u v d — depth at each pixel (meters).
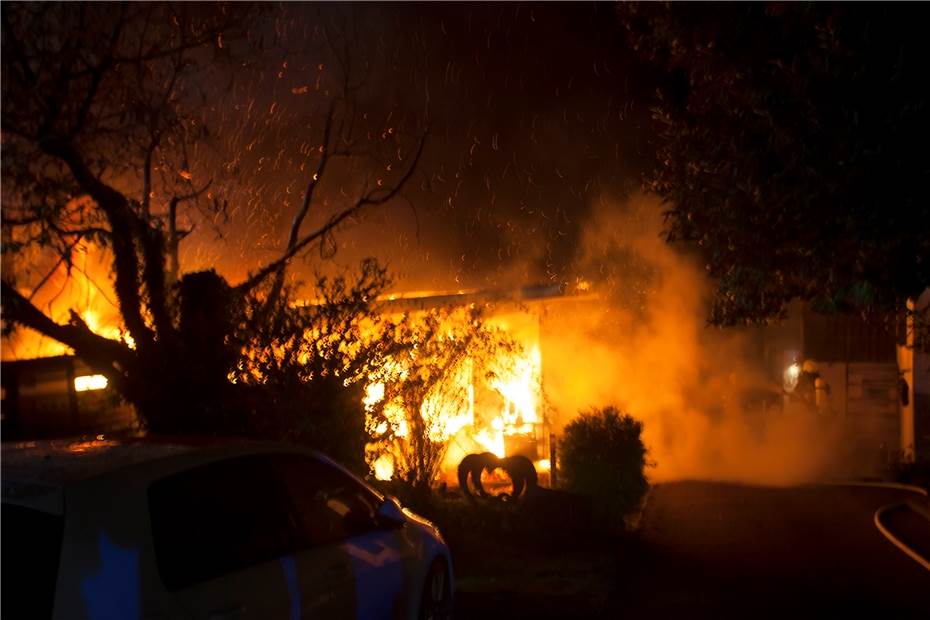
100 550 3.47
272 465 4.63
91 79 6.96
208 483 4.16
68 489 3.59
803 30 6.19
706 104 6.77
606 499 10.48
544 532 10.20
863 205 5.28
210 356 7.29
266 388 7.30
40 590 3.32
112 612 3.37
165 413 7.31
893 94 5.49
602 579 8.25
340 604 4.61
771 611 7.41
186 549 3.82
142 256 7.80
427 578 5.72
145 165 7.68
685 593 7.96
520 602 7.51
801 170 5.53
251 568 4.07
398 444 9.88
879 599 7.79
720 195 6.17
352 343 7.84
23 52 6.53
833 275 5.86
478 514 10.38
